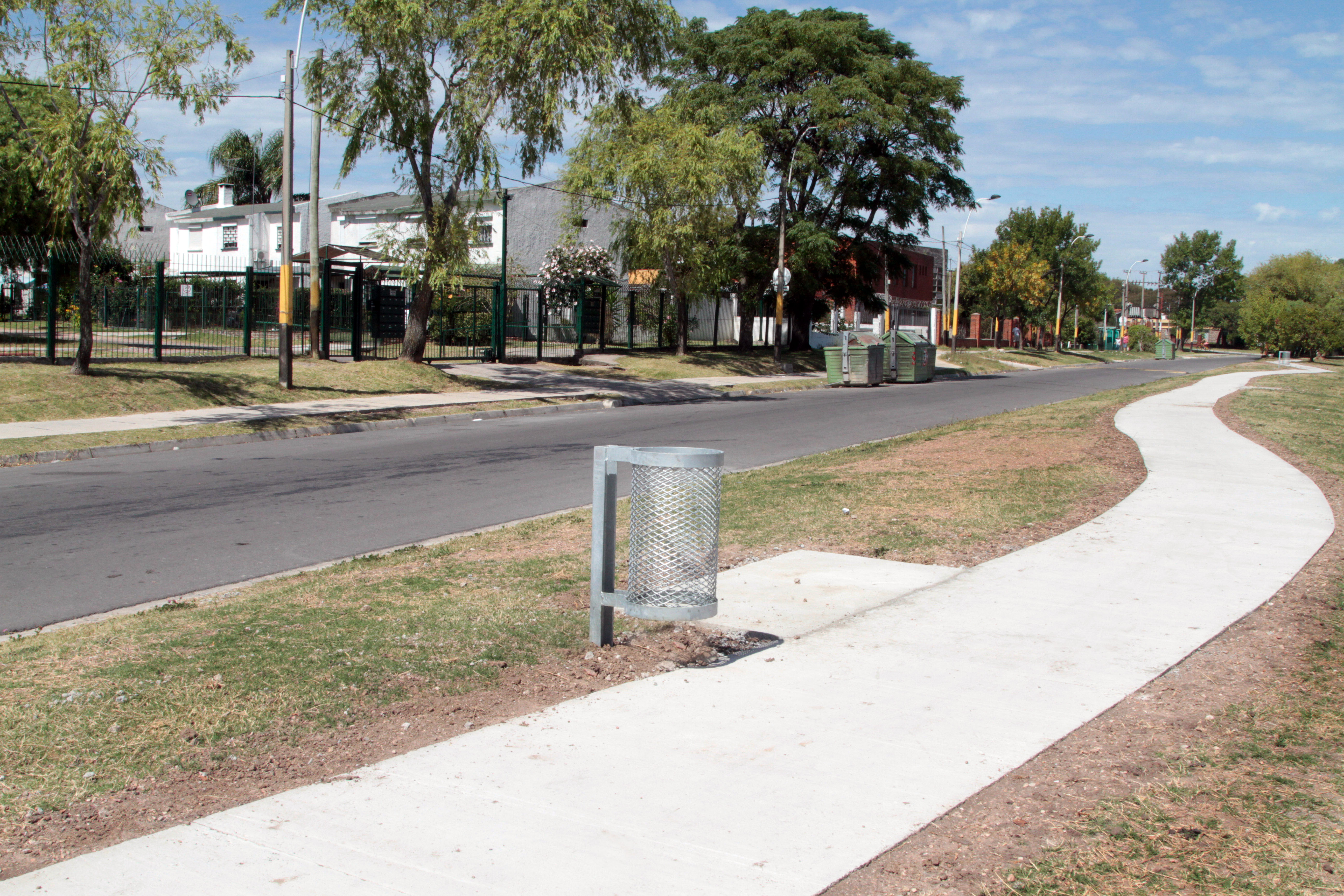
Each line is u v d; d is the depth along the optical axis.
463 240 25.31
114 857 3.18
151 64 16.91
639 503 5.25
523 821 3.44
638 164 31.23
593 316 40.91
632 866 3.15
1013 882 3.05
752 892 3.01
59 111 19.19
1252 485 10.50
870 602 6.38
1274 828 3.35
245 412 18.70
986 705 4.57
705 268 34.47
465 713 4.47
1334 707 4.45
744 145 33.12
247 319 25.16
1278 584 6.67
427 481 12.28
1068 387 32.50
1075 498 9.76
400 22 22.80
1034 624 5.84
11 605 6.79
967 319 73.31
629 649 5.43
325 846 3.26
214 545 8.72
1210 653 5.29
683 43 32.31
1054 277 69.19
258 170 66.19
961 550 7.82
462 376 26.25
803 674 5.01
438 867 3.13
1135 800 3.60
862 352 31.92
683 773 3.84
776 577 7.05
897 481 11.13
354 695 4.63
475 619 5.90
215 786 3.73
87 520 9.75
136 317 31.73
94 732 4.16
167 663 5.05
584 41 24.34
